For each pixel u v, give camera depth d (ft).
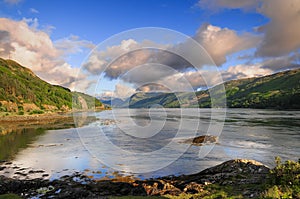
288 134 111.96
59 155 76.69
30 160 71.26
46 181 52.21
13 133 137.18
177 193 40.91
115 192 43.93
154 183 46.42
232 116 210.79
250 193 36.50
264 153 75.15
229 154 72.79
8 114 268.21
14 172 59.77
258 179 45.01
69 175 56.39
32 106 330.54
